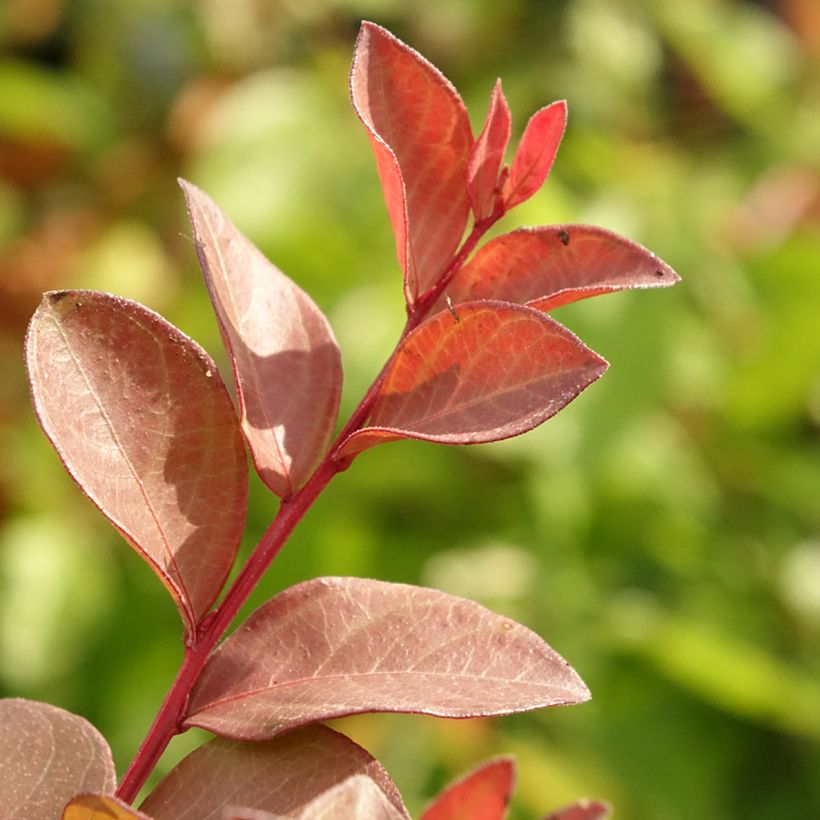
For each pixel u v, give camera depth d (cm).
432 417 32
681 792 70
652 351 71
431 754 66
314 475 33
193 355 32
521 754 66
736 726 72
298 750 32
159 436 32
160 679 73
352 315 72
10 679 72
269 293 34
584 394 70
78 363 32
